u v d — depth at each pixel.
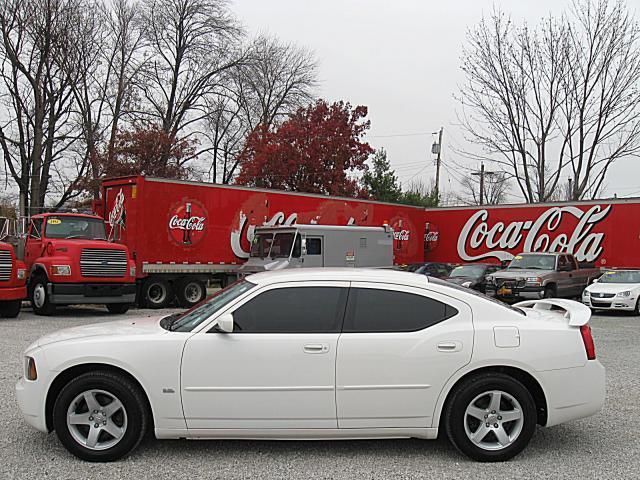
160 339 5.09
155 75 36.78
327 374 5.03
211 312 5.23
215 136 41.03
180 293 18.50
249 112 41.16
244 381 5.02
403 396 5.05
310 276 5.33
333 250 19.80
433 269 23.08
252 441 5.60
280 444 5.53
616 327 15.64
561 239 24.28
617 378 8.70
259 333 5.09
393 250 22.84
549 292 20.34
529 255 21.73
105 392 5.06
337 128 36.19
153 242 17.44
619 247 22.95
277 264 18.23
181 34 37.38
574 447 5.57
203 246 18.58
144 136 32.78
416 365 5.06
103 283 15.58
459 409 5.10
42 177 31.92
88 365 5.13
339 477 4.78
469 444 5.10
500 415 5.16
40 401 5.11
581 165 30.69
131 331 5.34
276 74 42.53
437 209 27.48
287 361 5.02
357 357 5.04
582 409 5.25
